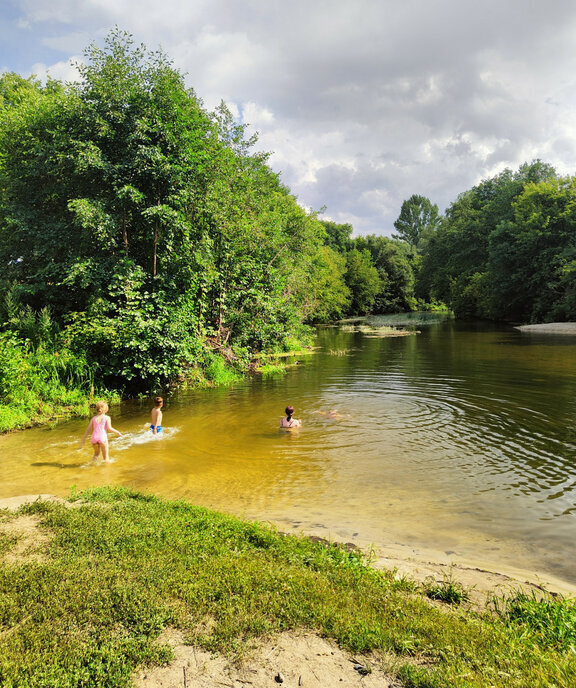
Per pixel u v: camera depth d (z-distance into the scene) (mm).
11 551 4172
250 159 21344
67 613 3174
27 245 16422
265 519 5500
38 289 15352
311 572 3865
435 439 8672
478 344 25359
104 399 12938
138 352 13617
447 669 2604
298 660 2791
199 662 2781
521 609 3363
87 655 2762
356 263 67438
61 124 15609
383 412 10883
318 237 35781
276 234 21219
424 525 5270
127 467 7559
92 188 15930
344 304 60656
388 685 2572
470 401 11609
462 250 53312
